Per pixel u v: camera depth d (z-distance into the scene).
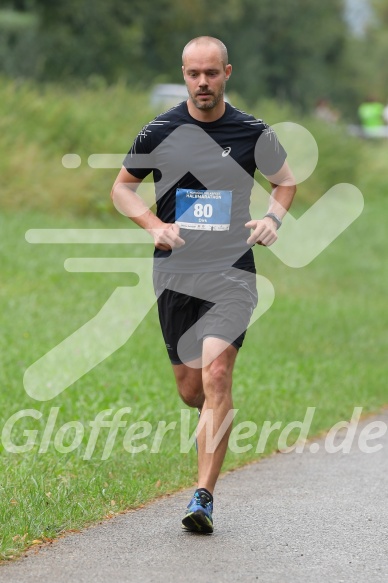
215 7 135.62
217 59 15.70
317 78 161.38
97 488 17.20
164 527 15.65
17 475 17.55
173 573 13.46
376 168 79.25
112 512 16.38
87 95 60.19
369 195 73.44
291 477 19.19
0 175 49.28
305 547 14.72
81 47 112.75
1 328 30.09
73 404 23.09
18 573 13.41
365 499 17.47
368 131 94.44
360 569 13.81
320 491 18.05
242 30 145.88
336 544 14.89
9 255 39.34
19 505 15.80
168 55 128.62
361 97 177.12
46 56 109.88
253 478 19.11
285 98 158.75
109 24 115.50
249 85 145.25
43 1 111.38
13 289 35.25
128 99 61.22
